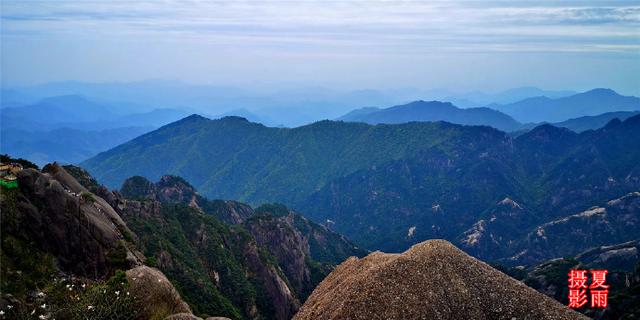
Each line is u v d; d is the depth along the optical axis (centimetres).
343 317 6072
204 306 11950
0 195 6531
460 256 6756
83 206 7788
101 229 7494
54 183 7106
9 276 5756
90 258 7112
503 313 6050
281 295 16825
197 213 18262
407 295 6109
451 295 6156
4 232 6322
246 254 17750
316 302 7569
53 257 6719
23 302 5447
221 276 15775
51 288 5959
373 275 6512
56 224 6925
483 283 6372
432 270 6425
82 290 6106
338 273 8619
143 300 5897
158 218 15925
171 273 12344
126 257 7438
